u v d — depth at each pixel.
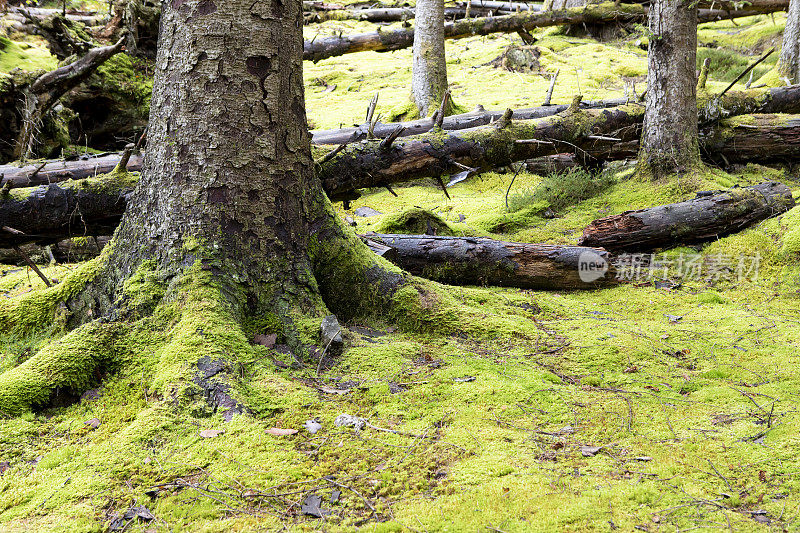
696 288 5.27
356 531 2.24
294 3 3.83
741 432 2.89
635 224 5.77
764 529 2.17
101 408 3.12
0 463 2.75
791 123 7.59
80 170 6.23
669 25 6.71
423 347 3.88
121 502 2.45
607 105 8.11
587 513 2.29
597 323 4.44
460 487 2.51
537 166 8.83
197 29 3.57
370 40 11.93
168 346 3.30
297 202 3.92
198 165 3.61
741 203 5.89
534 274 5.26
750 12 14.07
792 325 4.29
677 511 2.30
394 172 5.94
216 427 2.90
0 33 9.26
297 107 3.91
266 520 2.32
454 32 13.20
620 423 3.02
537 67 13.45
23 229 4.62
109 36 9.28
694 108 6.97
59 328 3.84
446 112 10.09
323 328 3.65
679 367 3.73
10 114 7.22
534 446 2.82
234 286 3.60
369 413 3.11
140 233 3.72
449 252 5.29
